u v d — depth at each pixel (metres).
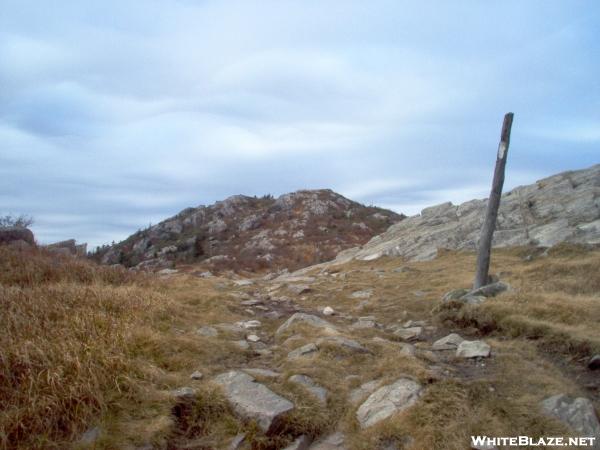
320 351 6.11
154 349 5.66
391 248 20.50
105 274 10.32
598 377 5.76
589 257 13.18
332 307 10.56
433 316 8.97
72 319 6.06
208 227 74.44
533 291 9.69
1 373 4.43
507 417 4.43
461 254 17.30
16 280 8.99
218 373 5.49
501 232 17.86
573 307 8.01
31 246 11.98
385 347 6.37
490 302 8.49
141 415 4.32
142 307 7.35
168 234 74.31
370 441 4.17
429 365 5.82
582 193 18.52
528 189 21.47
